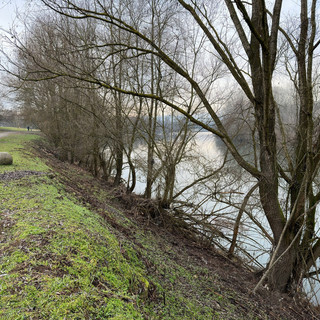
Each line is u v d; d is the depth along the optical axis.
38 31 8.45
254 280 6.83
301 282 6.54
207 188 9.71
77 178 11.83
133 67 9.30
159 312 3.49
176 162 9.60
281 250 6.20
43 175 7.83
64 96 12.83
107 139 11.34
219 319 4.15
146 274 4.37
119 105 10.09
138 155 10.63
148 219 8.99
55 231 3.68
